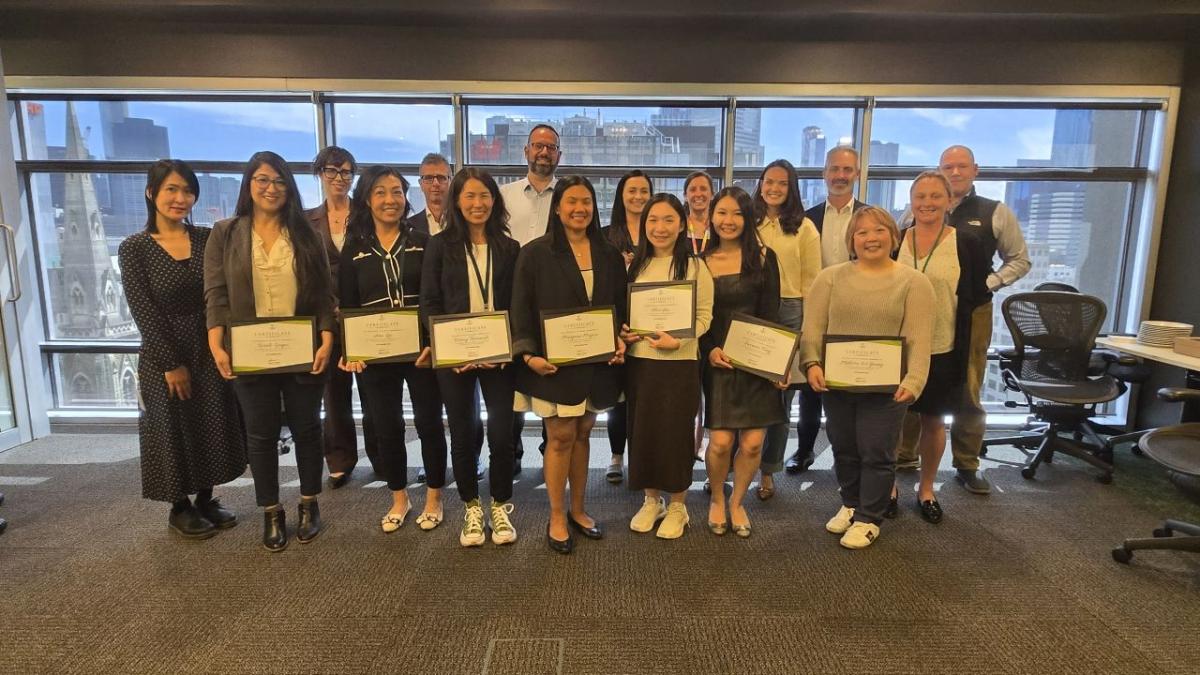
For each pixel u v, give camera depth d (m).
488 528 2.42
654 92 3.65
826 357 2.24
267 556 2.25
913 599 1.99
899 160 3.84
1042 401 3.26
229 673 1.64
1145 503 2.77
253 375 2.15
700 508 2.69
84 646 1.75
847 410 2.35
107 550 2.29
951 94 3.62
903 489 2.92
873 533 2.34
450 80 3.62
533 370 2.10
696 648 1.75
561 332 2.03
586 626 1.84
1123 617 1.89
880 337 2.17
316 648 1.74
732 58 3.61
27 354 3.64
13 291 3.54
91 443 3.61
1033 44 3.58
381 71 3.61
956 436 2.88
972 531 2.48
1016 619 1.88
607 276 2.12
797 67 3.62
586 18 3.44
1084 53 3.58
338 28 3.56
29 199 3.89
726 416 2.26
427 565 2.18
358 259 2.22
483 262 2.15
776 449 2.73
